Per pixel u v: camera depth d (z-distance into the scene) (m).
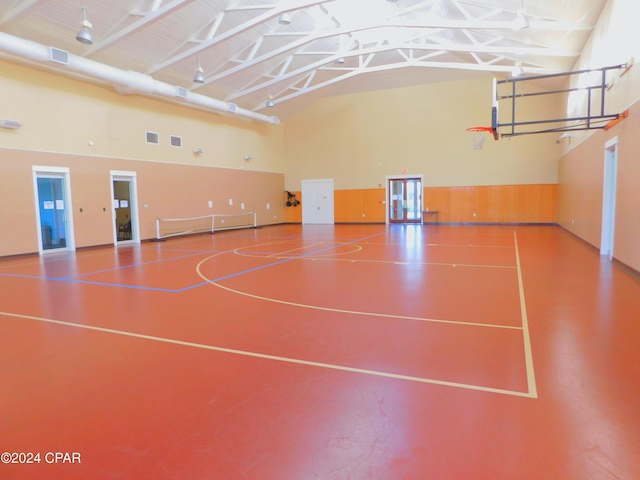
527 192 17.67
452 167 18.72
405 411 2.46
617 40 7.91
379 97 19.77
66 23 9.76
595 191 9.78
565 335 3.71
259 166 19.81
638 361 3.11
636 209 6.50
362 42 15.51
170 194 14.77
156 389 2.81
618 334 3.71
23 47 9.27
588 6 9.04
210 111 16.58
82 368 3.19
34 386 2.89
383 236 14.27
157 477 1.92
